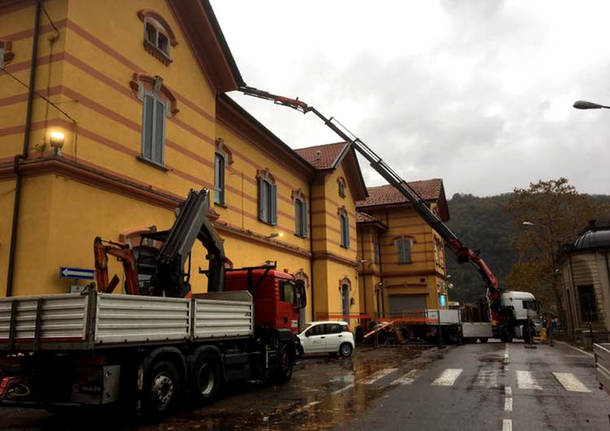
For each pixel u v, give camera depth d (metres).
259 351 12.45
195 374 9.69
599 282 31.70
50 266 10.67
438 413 9.06
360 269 38.44
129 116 13.52
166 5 15.48
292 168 26.00
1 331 8.16
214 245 13.00
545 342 32.06
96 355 7.84
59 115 11.39
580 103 15.62
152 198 13.98
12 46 12.26
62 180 11.26
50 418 9.03
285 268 24.25
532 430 7.78
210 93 17.64
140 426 8.23
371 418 8.69
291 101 25.09
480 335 32.38
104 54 12.89
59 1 12.07
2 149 11.70
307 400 10.55
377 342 29.28
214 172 18.73
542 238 37.03
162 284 10.72
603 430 7.77
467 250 31.67
